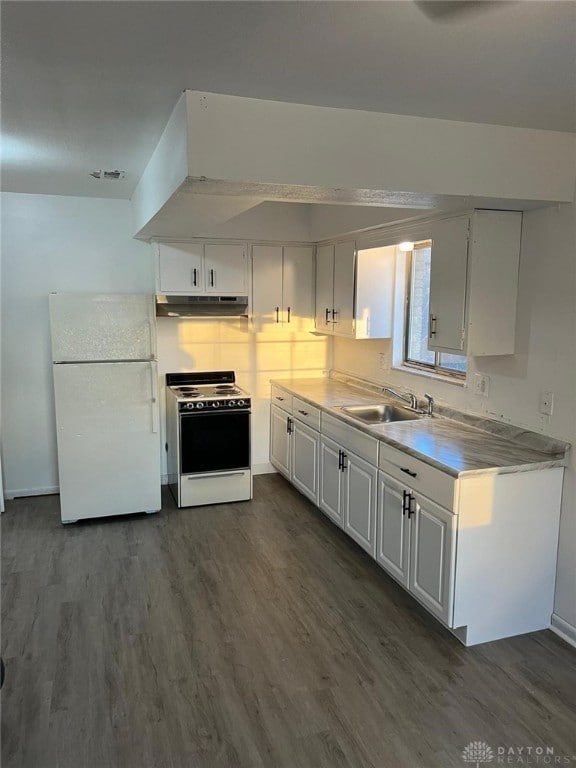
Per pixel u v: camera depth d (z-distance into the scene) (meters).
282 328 5.05
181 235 4.43
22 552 3.79
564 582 2.87
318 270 4.93
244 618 3.04
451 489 2.67
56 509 4.53
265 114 2.19
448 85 2.03
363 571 3.56
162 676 2.57
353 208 3.99
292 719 2.32
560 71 1.88
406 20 1.53
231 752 2.14
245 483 4.68
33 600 3.21
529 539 2.82
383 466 3.29
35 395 4.67
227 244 4.73
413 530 3.01
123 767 2.08
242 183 2.22
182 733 2.24
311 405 4.30
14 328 4.54
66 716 2.32
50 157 3.15
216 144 2.14
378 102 2.21
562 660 2.72
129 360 4.20
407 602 3.21
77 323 4.06
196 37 1.65
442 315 3.19
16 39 1.66
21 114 2.36
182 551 3.82
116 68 1.88
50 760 2.11
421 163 2.42
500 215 2.94
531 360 2.99
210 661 2.68
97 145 2.87
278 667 2.64
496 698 2.45
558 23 1.54
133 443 4.28
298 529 4.18
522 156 2.57
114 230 4.67
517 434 3.09
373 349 4.65
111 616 3.05
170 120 2.42
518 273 3.02
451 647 2.81
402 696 2.46
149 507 4.38
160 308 4.61
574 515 2.79
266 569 3.58
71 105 2.25
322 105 2.24
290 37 1.65
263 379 5.21
